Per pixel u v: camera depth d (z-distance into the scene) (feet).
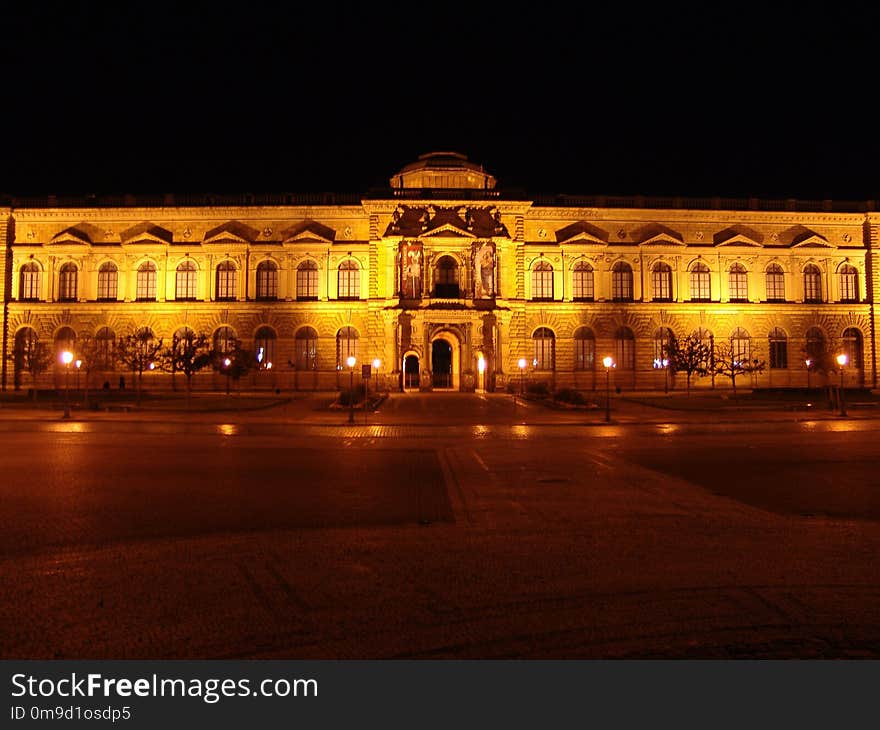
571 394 190.08
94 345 243.81
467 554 39.55
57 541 42.57
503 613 29.78
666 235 263.29
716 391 250.78
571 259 262.88
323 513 51.49
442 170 273.95
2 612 30.01
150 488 61.98
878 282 268.21
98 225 263.08
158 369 245.24
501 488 63.00
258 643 26.71
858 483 65.72
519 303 256.11
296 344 259.19
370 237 255.50
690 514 51.08
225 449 94.94
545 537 43.80
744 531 45.52
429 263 253.03
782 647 26.25
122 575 35.29
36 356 229.86
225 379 256.93
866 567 36.86
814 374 264.93
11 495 58.13
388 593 32.45
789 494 59.77
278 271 261.24
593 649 26.09
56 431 123.75
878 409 188.03
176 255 260.62
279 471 73.51
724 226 269.85
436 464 79.92
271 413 169.78
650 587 33.35
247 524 47.67
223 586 33.42
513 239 258.16
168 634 27.58
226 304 257.96
